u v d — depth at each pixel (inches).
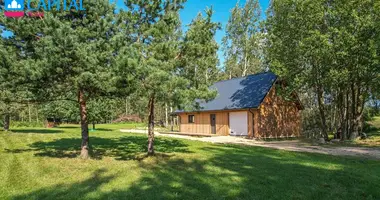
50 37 289.4
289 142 693.3
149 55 341.7
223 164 341.1
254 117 800.3
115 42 311.0
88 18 341.7
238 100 868.6
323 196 217.8
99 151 471.2
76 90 380.8
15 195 214.8
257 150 501.0
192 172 293.7
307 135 892.6
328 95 887.1
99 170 304.2
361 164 353.4
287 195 218.1
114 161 363.3
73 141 623.8
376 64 582.9
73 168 315.0
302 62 667.4
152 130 420.2
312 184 248.8
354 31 589.9
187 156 407.8
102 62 318.0
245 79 968.9
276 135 828.6
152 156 404.8
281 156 419.8
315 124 980.6
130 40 351.3
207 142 655.8
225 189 231.5
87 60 301.6
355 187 241.6
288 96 784.9
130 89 328.2
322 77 666.2
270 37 735.1
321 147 561.6
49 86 354.6
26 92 378.0
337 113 910.4
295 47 658.2
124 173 288.8
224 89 1000.2
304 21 629.0
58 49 290.7
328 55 590.2
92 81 309.6
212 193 220.8
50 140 642.8
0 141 609.3
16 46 340.8
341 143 649.6
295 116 884.6
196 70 392.2
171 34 362.6
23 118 1408.7
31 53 340.5
